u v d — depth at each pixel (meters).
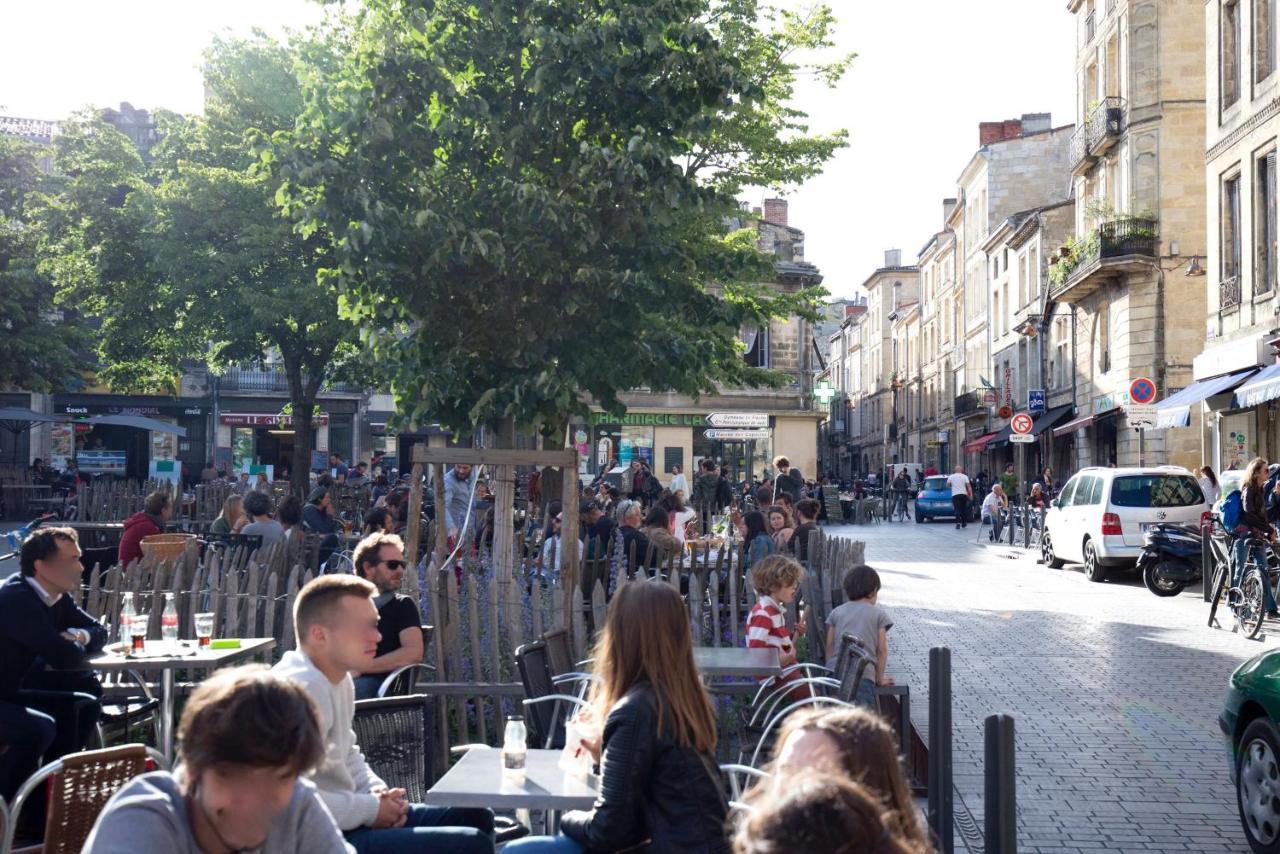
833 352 121.06
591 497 21.77
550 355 9.68
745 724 7.38
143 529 13.81
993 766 3.88
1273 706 6.38
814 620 9.77
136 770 4.13
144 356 29.34
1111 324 38.19
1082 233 41.16
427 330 9.53
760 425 39.44
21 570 6.91
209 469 38.09
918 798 7.41
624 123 9.52
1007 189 57.72
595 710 4.59
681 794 4.18
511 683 8.20
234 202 24.91
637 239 9.56
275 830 3.08
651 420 48.31
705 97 9.47
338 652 4.67
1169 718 9.94
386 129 8.97
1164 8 35.09
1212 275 27.83
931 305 75.44
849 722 2.52
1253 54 25.52
